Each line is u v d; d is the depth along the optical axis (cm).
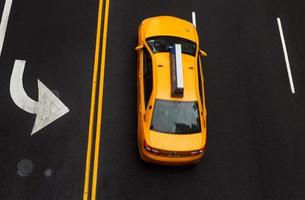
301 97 1566
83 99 1420
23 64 1472
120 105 1423
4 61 1466
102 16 1644
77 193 1233
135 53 1558
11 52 1492
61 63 1496
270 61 1644
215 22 1723
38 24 1584
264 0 1852
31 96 1405
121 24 1631
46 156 1285
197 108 1280
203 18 1723
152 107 1259
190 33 1459
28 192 1215
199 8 1755
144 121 1259
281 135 1455
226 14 1761
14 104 1377
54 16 1617
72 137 1332
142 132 1251
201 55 1477
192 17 1716
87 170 1276
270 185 1341
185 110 1272
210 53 1619
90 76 1478
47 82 1443
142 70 1355
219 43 1658
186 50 1375
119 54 1547
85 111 1395
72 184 1245
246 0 1833
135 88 1471
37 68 1471
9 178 1231
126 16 1658
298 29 1778
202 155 1273
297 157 1415
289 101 1545
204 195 1283
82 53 1531
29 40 1535
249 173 1352
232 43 1670
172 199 1259
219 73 1570
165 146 1222
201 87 1360
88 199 1227
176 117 1262
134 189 1260
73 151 1305
